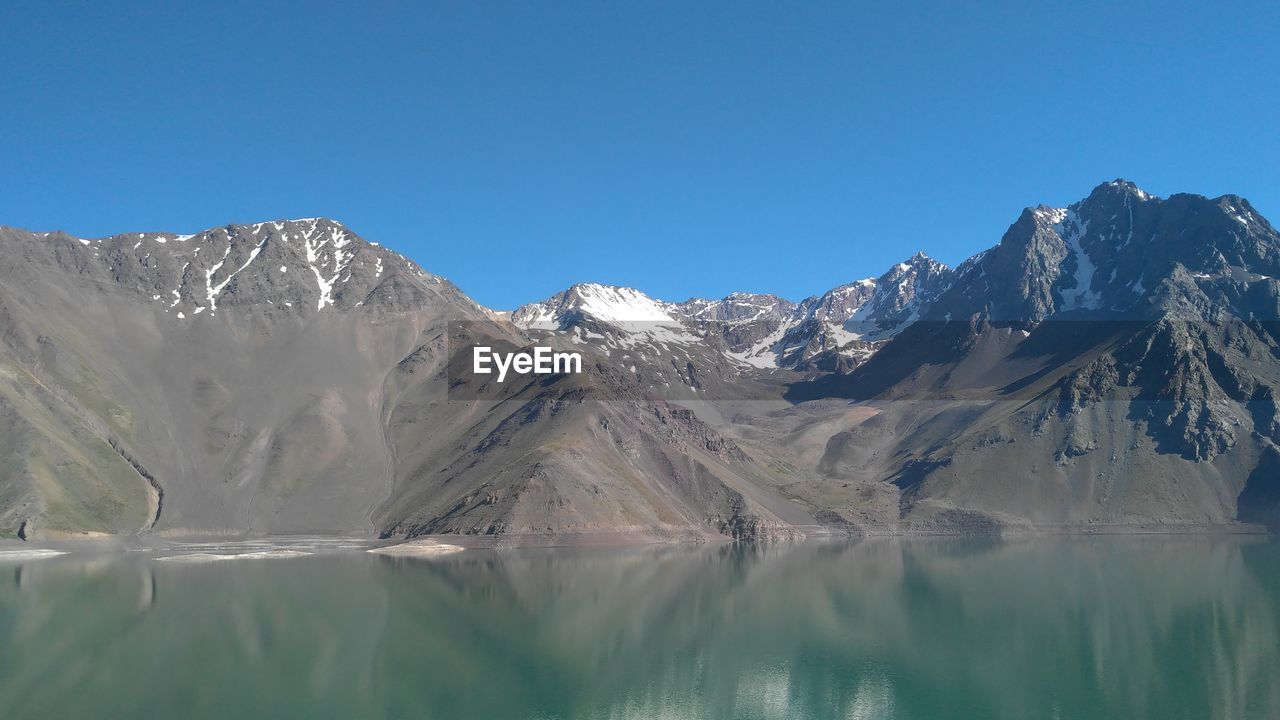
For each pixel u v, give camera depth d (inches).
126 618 5462.6
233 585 6663.4
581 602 6043.3
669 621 5497.1
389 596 6205.7
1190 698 3887.8
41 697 3949.3
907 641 4977.9
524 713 3828.7
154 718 3708.2
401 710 3846.0
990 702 3907.5
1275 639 4845.0
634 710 3863.2
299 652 4712.1
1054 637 4975.4
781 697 4025.6
